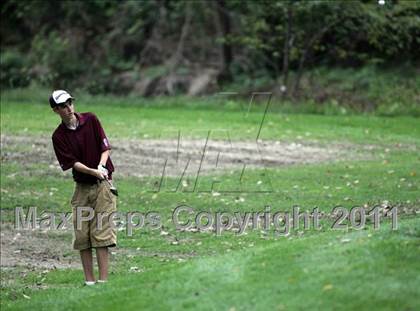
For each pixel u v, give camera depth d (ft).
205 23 204.13
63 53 201.98
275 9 168.66
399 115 156.46
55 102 55.83
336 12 164.04
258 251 52.75
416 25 170.30
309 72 186.70
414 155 112.47
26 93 175.63
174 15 206.08
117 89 199.62
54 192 96.99
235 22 197.98
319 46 183.52
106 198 57.16
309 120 144.46
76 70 202.18
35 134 128.36
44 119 142.51
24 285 64.28
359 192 89.04
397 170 100.94
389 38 173.17
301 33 172.65
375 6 165.17
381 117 151.84
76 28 215.31
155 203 89.76
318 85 180.34
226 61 197.98
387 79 180.24
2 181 100.48
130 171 103.76
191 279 48.75
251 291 44.19
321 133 131.13
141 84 197.26
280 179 97.76
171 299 45.80
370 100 171.42
